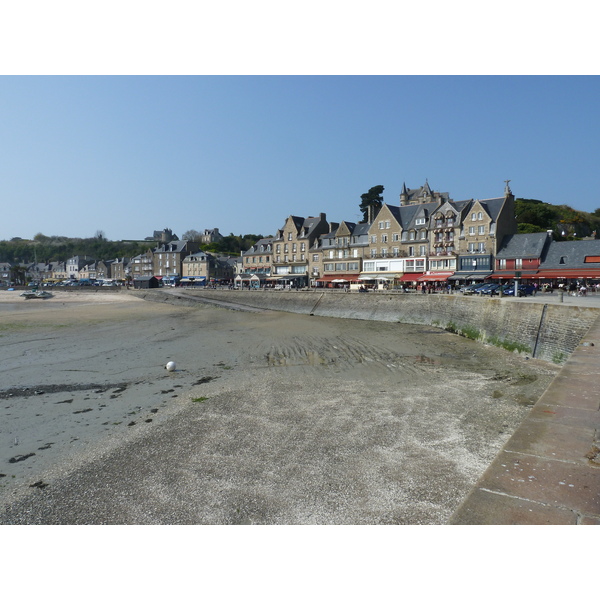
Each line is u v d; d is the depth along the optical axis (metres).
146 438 11.38
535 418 5.71
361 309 46.84
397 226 66.38
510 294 39.31
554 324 21.53
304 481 8.78
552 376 17.77
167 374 18.92
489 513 3.58
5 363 21.36
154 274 116.56
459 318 33.50
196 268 107.69
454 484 8.52
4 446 11.06
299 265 81.06
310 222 83.38
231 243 145.38
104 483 8.91
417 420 12.44
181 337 30.86
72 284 125.94
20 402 14.88
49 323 40.34
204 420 12.71
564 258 50.72
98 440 11.37
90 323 40.59
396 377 18.00
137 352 24.39
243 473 9.20
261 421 12.52
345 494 8.20
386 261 67.25
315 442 10.86
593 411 5.96
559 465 4.33
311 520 7.31
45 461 10.11
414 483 8.59
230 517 7.46
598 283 47.53
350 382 17.19
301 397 15.02
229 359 22.34
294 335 31.89
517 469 4.26
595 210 105.62
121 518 7.50
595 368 8.77
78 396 15.57
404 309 42.38
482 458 9.76
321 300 52.75
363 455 10.01
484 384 16.64
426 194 88.88
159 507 7.88
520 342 23.81
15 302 74.50
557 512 3.52
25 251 191.00
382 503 7.84
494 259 55.31
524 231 76.00
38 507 7.97
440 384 16.70
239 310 56.88
